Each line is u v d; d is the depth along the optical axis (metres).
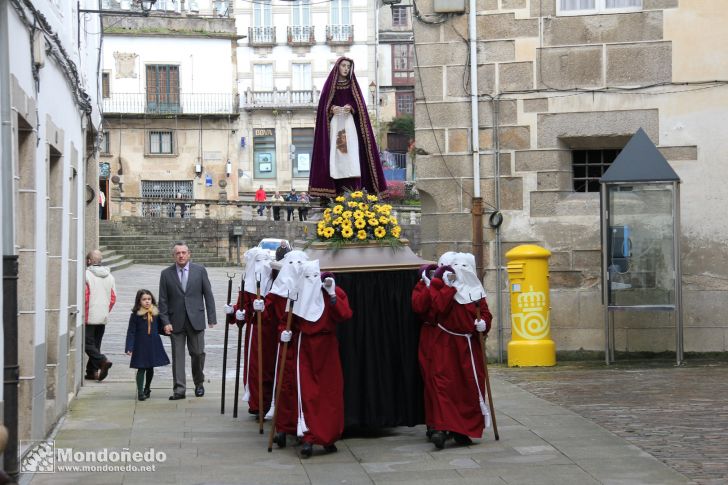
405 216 46.53
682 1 15.97
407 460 9.41
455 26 16.59
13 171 8.42
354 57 61.31
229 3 58.88
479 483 8.38
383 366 10.63
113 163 57.00
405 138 63.59
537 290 15.59
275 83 60.94
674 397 12.22
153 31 56.81
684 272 15.90
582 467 8.78
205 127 57.91
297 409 9.77
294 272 9.79
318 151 11.84
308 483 8.54
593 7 16.28
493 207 16.52
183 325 13.62
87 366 15.55
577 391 12.89
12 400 8.23
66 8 12.64
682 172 15.97
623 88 16.14
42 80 10.24
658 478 8.30
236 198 58.28
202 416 12.08
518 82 16.42
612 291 15.59
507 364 16.06
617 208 15.49
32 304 9.41
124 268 40.31
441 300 9.78
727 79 15.88
